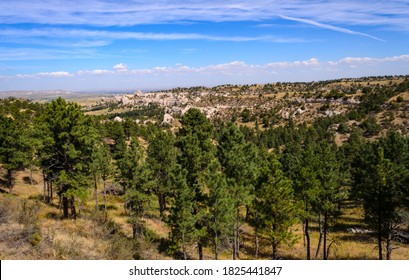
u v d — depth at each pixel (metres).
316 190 30.08
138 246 27.17
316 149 51.06
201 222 28.61
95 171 40.12
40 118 30.53
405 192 27.45
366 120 120.00
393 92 153.38
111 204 49.91
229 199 27.30
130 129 94.62
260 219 30.67
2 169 61.19
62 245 19.61
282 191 28.98
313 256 36.38
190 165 31.80
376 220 30.83
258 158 41.47
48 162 31.92
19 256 16.75
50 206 41.38
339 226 47.66
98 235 26.41
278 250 38.38
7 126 50.81
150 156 41.28
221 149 33.81
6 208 23.19
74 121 30.67
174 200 27.39
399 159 42.16
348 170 55.53
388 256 29.92
